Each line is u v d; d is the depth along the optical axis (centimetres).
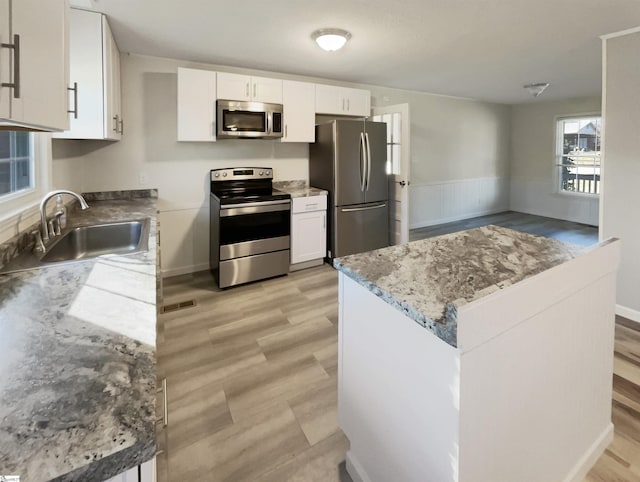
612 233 288
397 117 430
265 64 379
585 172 650
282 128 379
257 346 249
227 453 161
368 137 416
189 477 149
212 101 348
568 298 127
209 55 346
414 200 620
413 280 119
